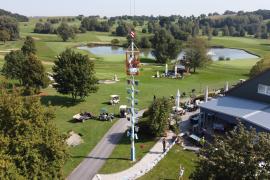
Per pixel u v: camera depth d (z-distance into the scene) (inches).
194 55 4296.3
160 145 1916.8
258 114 1968.5
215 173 983.0
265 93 2143.2
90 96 3014.3
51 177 1165.1
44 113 1240.8
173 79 3868.1
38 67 3046.3
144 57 6382.9
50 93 3100.4
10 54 3585.1
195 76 4104.3
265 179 922.7
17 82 3614.7
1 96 1187.9
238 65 5433.1
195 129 2114.9
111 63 5221.5
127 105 2743.6
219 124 2112.5
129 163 1705.2
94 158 1766.7
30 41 5561.0
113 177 1566.2
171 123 2188.7
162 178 1546.5
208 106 2149.4
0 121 1144.2
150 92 3198.8
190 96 2960.1
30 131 1141.1
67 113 2536.9
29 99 1229.7
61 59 2728.8
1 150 1057.5
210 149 1032.8
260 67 3518.7
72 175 1589.6
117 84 3511.3
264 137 987.9
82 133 2119.8
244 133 1016.2
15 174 1007.6
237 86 2279.8
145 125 2017.7
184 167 1657.2
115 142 1975.9
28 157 1109.7
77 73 2677.2
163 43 5762.8
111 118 2362.2
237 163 956.6
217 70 4662.9
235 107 2106.3
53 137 1186.0
